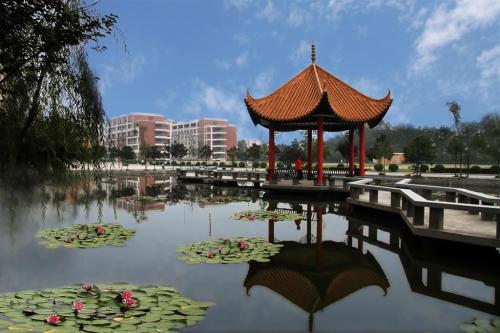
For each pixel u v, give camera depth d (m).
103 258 8.26
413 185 13.88
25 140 6.34
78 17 4.88
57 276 6.98
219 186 30.16
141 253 8.73
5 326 4.36
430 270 8.20
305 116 20.53
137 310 5.02
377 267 8.46
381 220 14.18
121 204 17.97
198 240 10.20
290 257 9.16
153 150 71.81
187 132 115.00
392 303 6.33
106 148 7.21
